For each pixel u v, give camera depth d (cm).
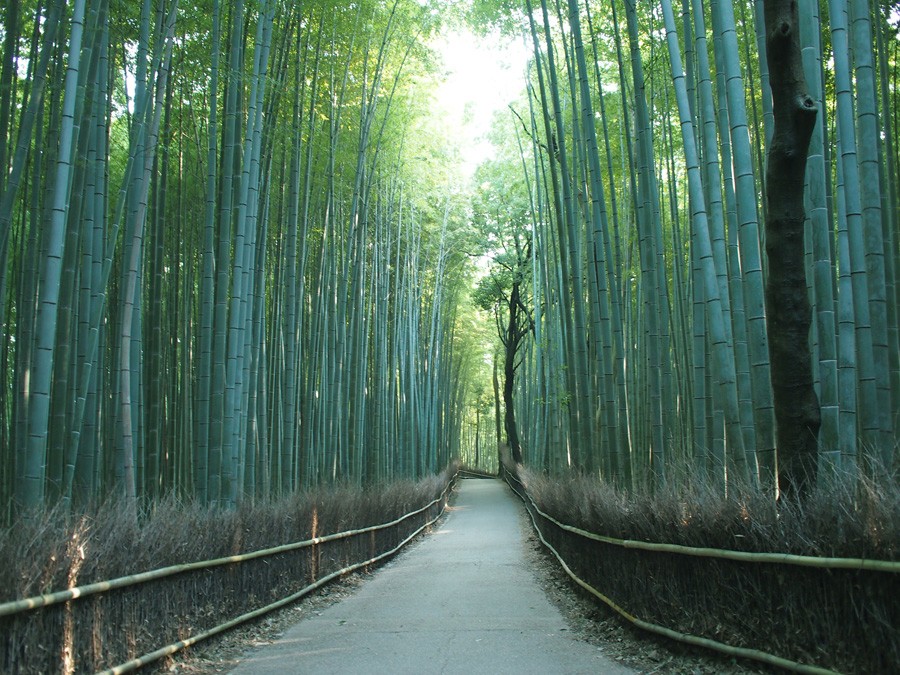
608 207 1352
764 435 487
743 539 404
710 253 566
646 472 902
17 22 639
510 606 710
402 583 895
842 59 477
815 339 573
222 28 863
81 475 628
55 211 484
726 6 522
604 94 1251
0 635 317
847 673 328
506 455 3192
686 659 450
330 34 1111
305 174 1187
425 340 2259
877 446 442
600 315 876
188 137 1003
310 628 626
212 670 479
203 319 752
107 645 403
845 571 328
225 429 734
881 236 461
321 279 1174
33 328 690
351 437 1476
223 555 566
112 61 768
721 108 705
